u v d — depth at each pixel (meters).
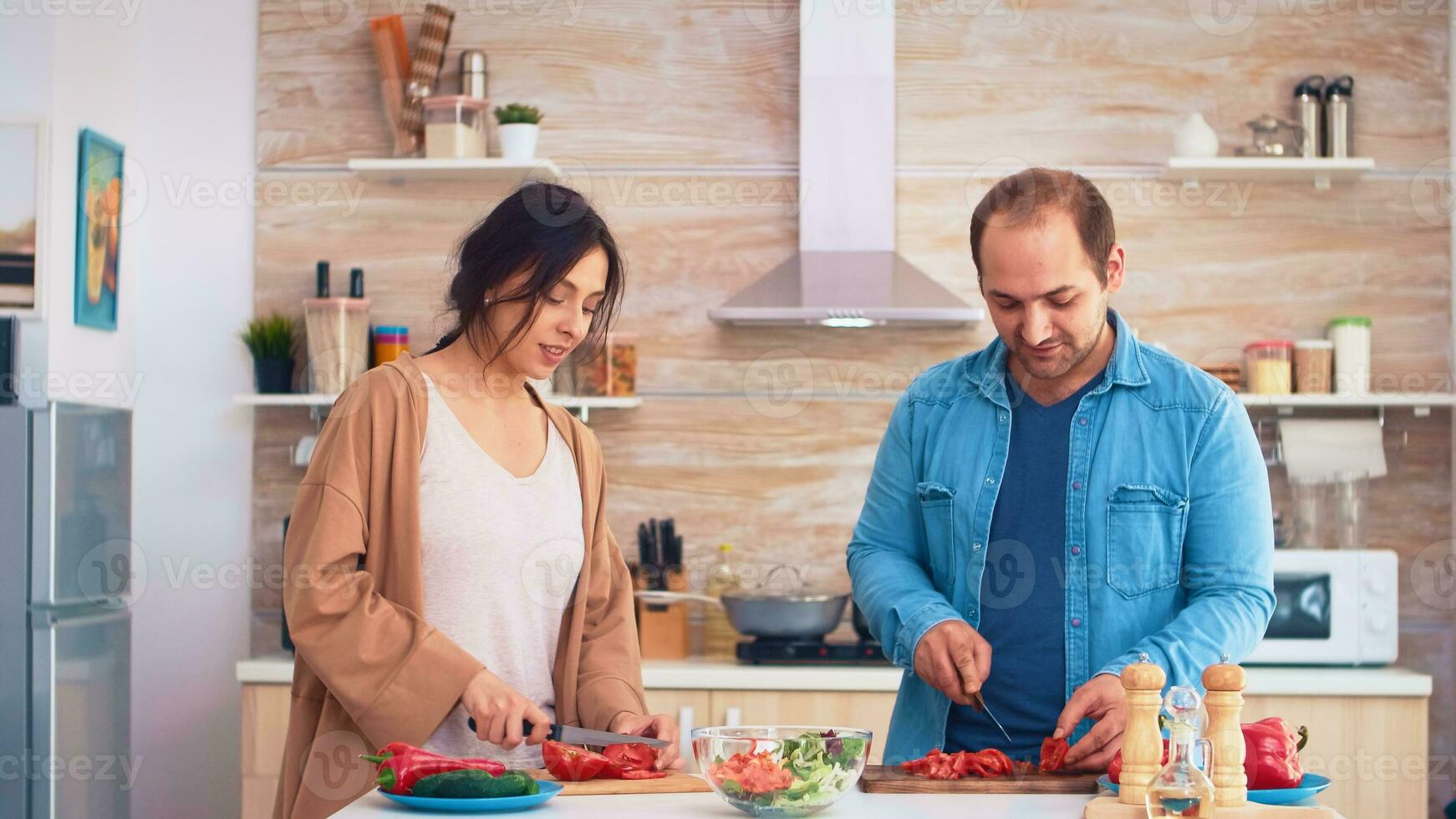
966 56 3.46
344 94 3.49
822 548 3.42
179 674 3.41
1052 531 1.62
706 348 3.45
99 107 3.24
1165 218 3.42
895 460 1.76
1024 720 1.60
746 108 3.48
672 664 3.15
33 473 2.62
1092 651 1.58
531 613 1.61
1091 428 1.62
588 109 3.49
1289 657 3.04
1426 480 3.36
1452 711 3.32
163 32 3.49
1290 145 3.32
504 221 1.58
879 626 1.62
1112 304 3.42
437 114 3.34
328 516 1.51
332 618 1.48
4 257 2.97
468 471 1.58
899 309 3.04
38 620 2.60
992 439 1.66
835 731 1.24
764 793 1.16
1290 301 3.40
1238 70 3.43
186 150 3.48
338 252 3.47
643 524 3.38
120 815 2.95
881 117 3.38
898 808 1.22
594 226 1.60
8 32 3.00
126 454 2.97
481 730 1.41
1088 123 3.44
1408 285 3.39
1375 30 3.42
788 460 3.43
